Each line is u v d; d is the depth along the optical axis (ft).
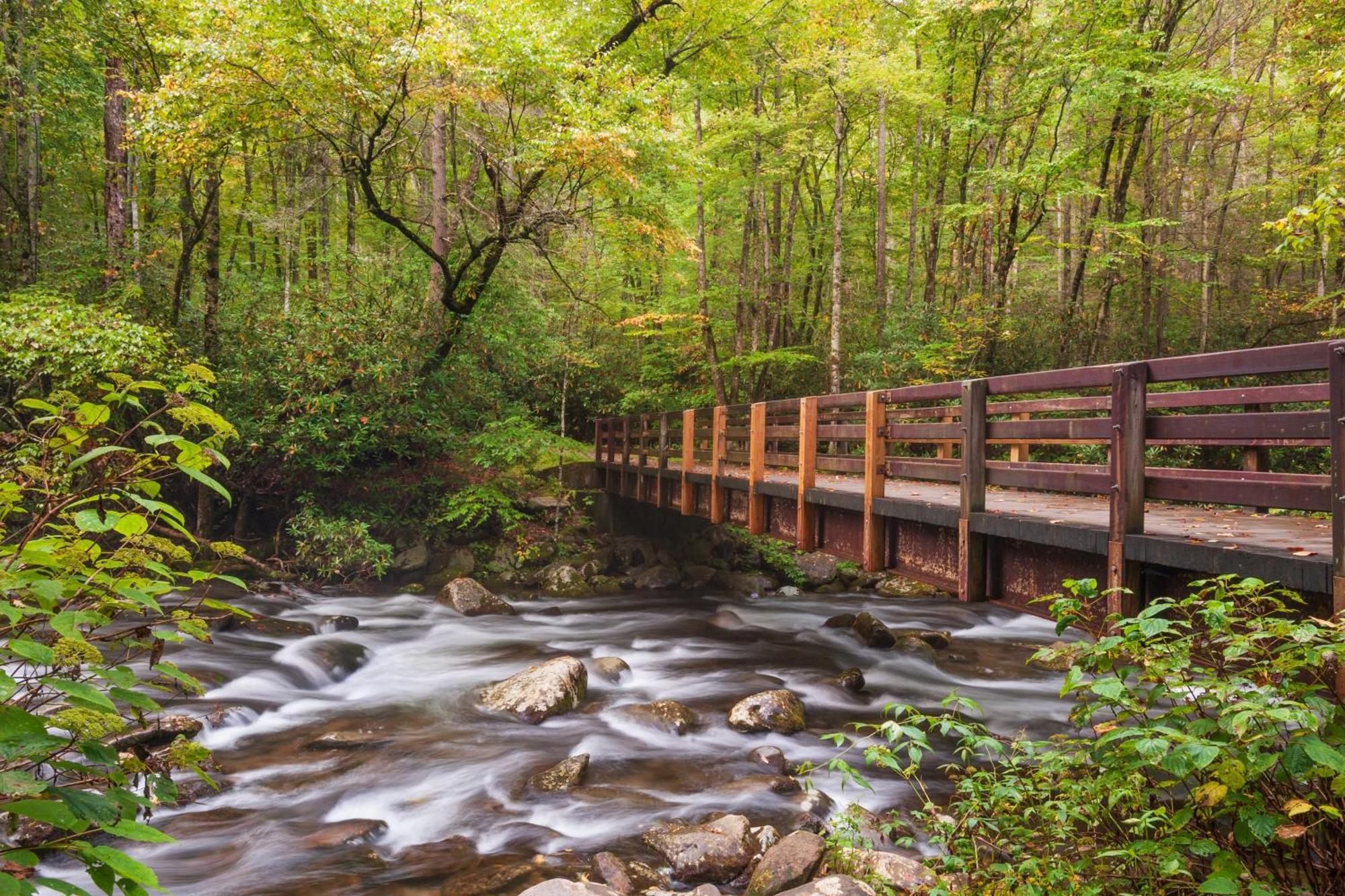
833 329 62.80
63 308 34.91
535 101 45.44
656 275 81.15
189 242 49.39
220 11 37.04
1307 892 9.02
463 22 41.11
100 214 65.82
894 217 92.22
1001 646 37.01
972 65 66.18
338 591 46.42
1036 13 67.77
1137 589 14.80
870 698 29.30
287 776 21.80
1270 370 12.18
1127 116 59.21
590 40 54.80
